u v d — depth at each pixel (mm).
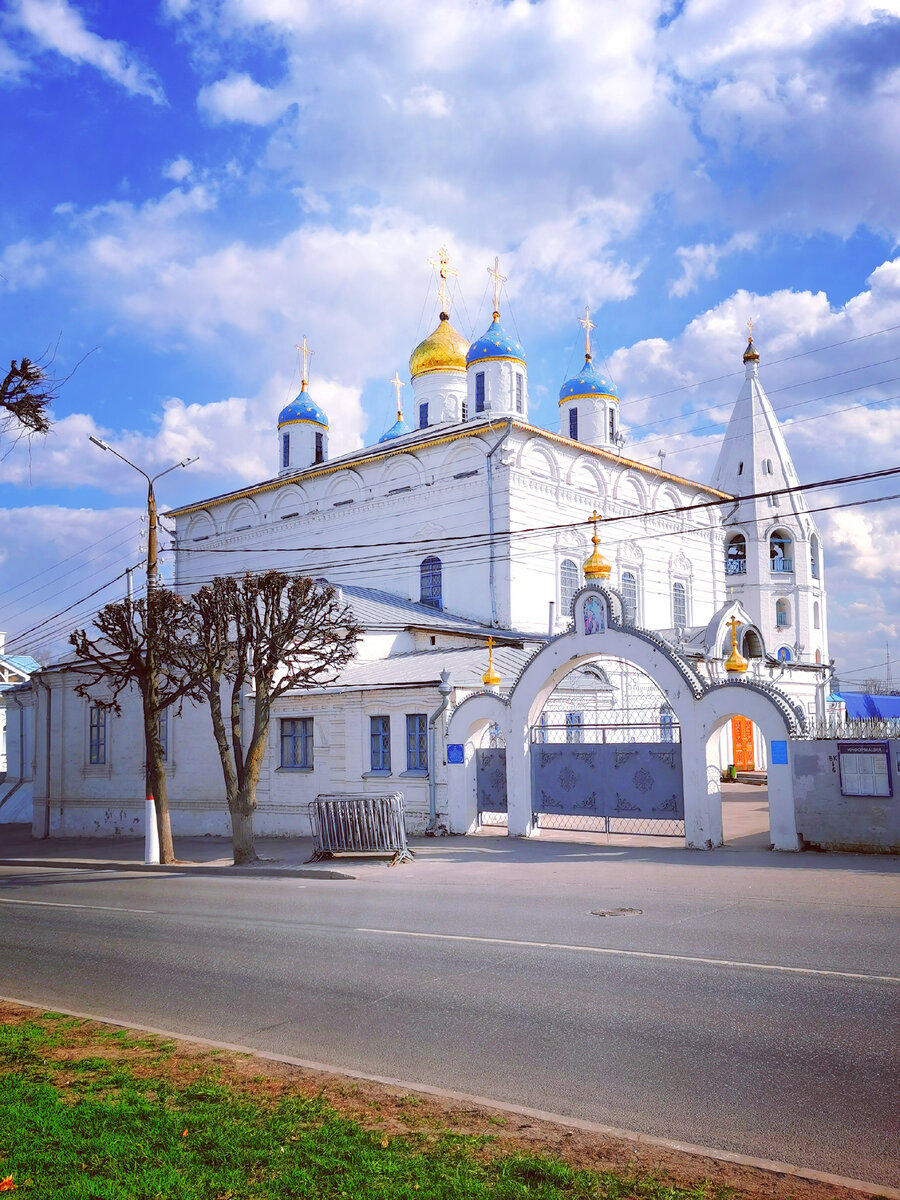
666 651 20422
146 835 23234
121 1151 5383
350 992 9023
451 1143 5395
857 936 10562
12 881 21281
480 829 24172
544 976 9227
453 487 41688
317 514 47625
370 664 31438
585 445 43625
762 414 59125
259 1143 5441
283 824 27969
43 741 35062
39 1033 7891
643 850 19750
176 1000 9117
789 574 58344
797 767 18625
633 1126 5754
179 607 23578
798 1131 5570
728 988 8531
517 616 39531
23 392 11195
